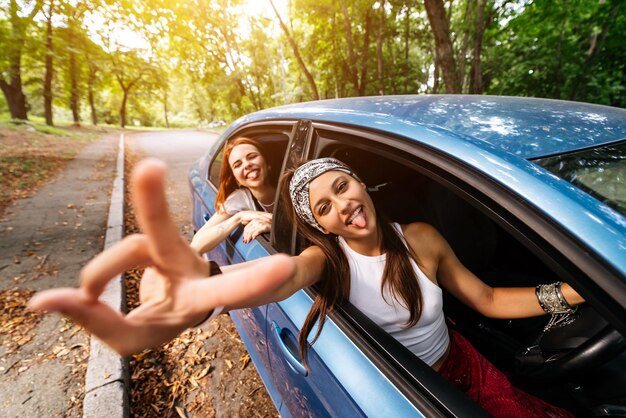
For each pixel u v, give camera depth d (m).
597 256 0.59
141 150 14.09
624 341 0.85
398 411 0.79
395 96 1.53
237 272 0.46
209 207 2.28
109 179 7.50
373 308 1.00
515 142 0.88
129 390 1.95
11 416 1.77
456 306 1.65
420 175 1.63
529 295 1.00
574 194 0.70
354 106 1.36
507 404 0.98
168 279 0.45
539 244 0.66
